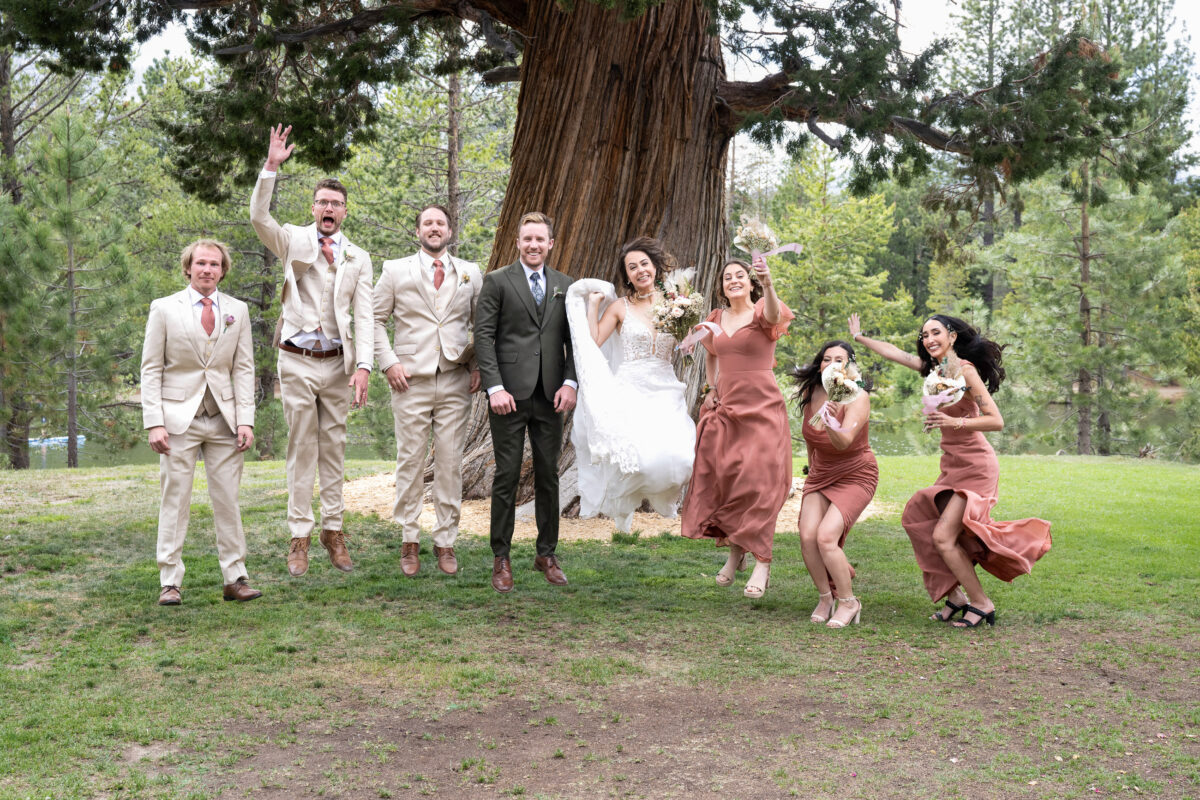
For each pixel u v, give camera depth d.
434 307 5.99
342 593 5.63
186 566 6.30
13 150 23.12
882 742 3.56
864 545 7.57
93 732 3.55
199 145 12.13
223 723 3.69
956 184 11.48
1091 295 23.34
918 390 35.78
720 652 4.64
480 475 8.79
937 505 5.30
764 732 3.65
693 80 8.87
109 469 12.16
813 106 9.04
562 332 5.92
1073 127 9.41
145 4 10.39
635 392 5.91
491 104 21.91
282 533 7.43
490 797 3.10
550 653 4.61
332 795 3.10
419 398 6.04
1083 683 4.23
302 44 11.04
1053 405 25.88
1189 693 4.11
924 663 4.50
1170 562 6.89
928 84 9.51
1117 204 22.69
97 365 19.39
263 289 23.98
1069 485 11.86
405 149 20.44
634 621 5.19
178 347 5.32
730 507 5.56
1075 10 28.94
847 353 5.45
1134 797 3.11
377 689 4.08
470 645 4.71
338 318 5.83
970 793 3.14
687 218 8.85
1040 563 6.88
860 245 34.88
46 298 18.44
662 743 3.55
